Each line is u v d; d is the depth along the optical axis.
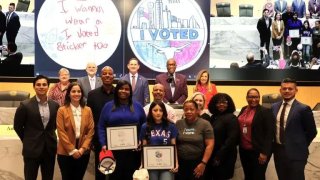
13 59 7.66
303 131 4.62
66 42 7.68
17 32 7.65
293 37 7.87
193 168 4.59
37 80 4.50
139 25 7.76
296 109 4.59
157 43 7.79
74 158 4.54
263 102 6.32
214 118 4.90
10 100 6.04
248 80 7.89
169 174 4.50
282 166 4.64
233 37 7.86
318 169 5.30
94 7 7.70
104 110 4.61
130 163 4.59
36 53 7.67
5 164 5.04
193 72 7.84
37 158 4.50
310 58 7.90
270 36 7.87
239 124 4.88
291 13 7.85
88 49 7.70
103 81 4.87
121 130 4.48
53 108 4.59
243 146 4.87
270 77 7.89
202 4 7.80
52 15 7.66
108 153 4.43
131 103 4.62
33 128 4.51
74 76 7.70
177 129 4.63
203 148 4.62
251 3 7.84
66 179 4.55
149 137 4.53
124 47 7.76
